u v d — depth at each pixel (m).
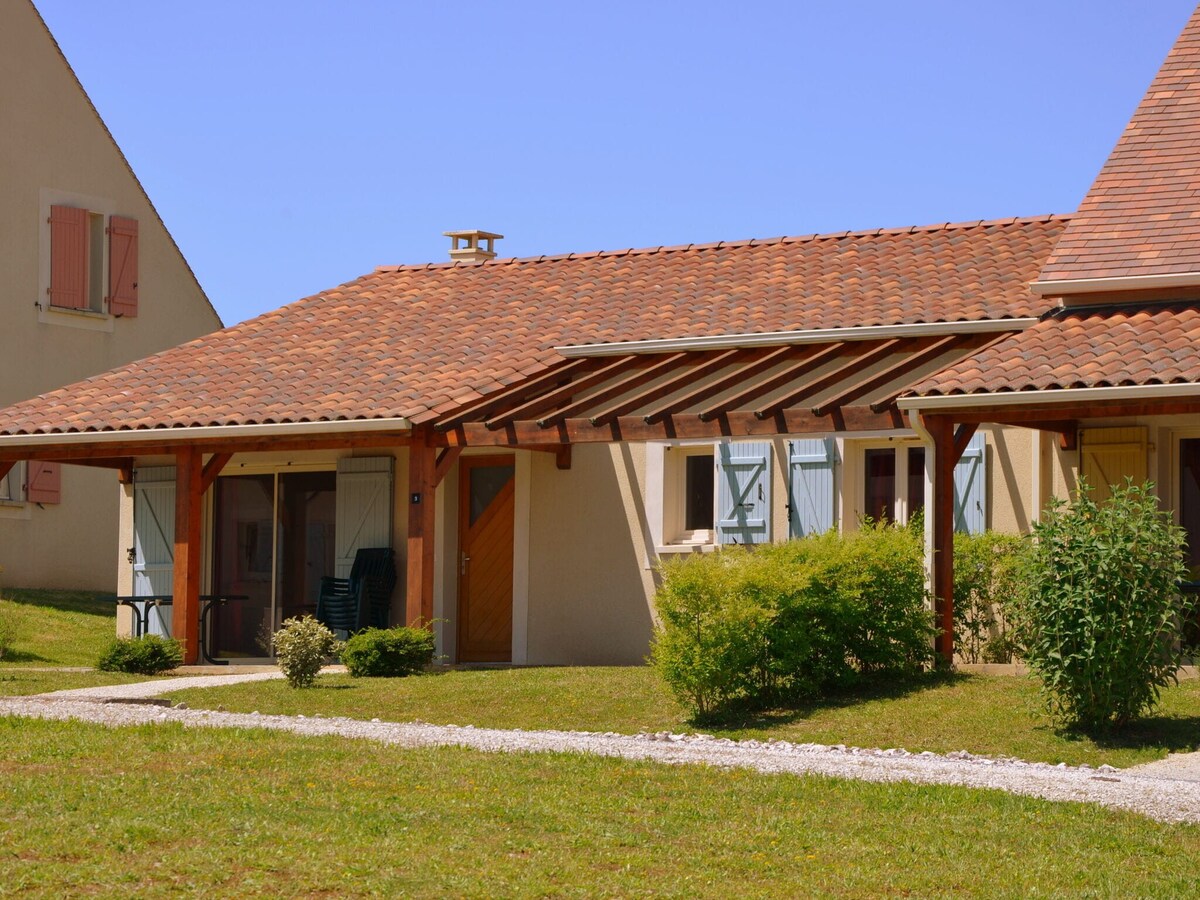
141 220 29.69
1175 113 18.66
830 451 18.36
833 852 8.14
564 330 19.94
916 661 14.81
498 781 9.55
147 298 29.69
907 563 14.72
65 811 8.34
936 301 17.97
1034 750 11.84
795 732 12.89
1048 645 12.21
